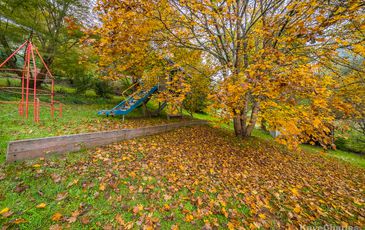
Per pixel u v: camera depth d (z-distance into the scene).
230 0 3.38
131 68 6.32
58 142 3.41
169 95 4.68
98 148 4.08
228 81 3.66
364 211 3.18
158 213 2.37
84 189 2.52
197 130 8.54
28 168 2.71
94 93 12.37
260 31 3.73
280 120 3.74
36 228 1.82
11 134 3.64
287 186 3.85
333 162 7.43
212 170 4.04
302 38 3.47
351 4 2.83
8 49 8.35
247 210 2.74
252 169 4.60
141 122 7.88
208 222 2.33
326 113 3.59
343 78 4.32
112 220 2.11
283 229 2.42
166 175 3.41
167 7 3.91
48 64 9.46
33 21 8.51
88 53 8.71
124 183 2.85
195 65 7.82
